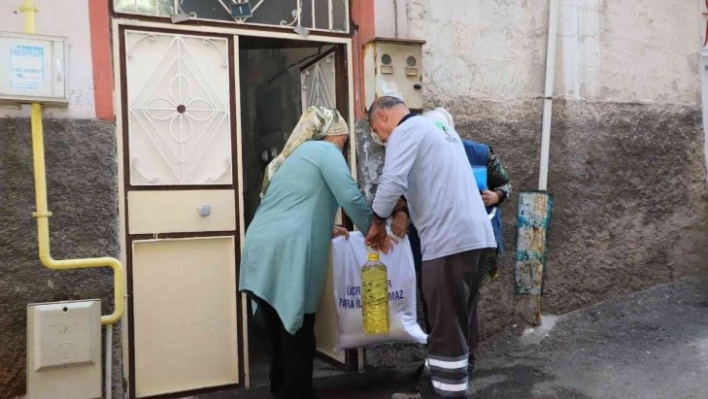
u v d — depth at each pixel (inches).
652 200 200.2
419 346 167.9
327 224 133.3
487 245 121.0
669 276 202.7
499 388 148.2
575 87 190.1
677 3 205.9
